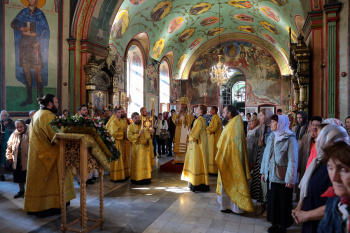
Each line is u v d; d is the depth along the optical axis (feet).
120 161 22.70
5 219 14.21
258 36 74.13
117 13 41.24
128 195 18.95
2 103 28.71
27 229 12.94
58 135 12.10
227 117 16.44
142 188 20.84
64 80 32.91
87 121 11.91
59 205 14.70
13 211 15.44
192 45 76.59
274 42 70.69
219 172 16.14
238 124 15.62
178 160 28.60
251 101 77.51
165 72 72.54
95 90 34.40
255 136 18.28
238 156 15.26
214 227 13.42
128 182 22.80
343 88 20.74
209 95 81.00
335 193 4.82
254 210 14.78
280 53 73.56
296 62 27.78
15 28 29.71
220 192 15.88
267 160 12.87
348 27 20.65
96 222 13.87
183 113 28.66
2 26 28.86
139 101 55.98
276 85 75.41
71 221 14.02
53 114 14.75
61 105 32.71
